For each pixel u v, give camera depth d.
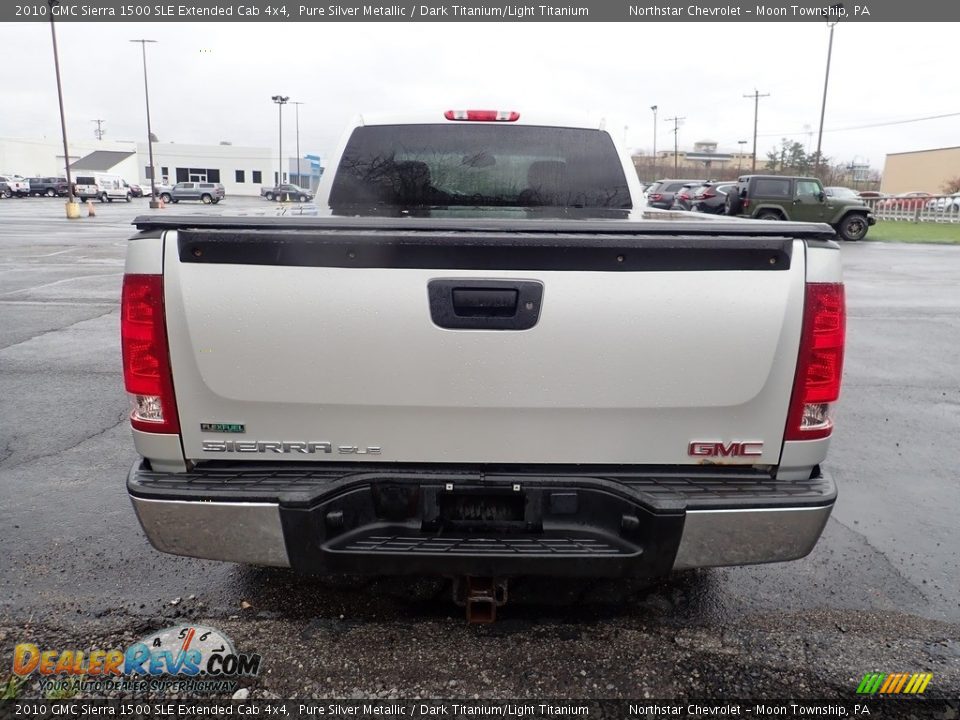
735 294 2.29
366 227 2.22
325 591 3.18
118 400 5.96
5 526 3.78
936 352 8.18
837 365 2.37
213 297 2.27
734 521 2.35
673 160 107.69
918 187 77.50
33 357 7.35
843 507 4.19
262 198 74.31
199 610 3.04
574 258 2.25
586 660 2.73
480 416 2.38
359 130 4.34
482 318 2.28
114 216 35.34
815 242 2.31
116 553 3.51
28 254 17.30
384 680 2.60
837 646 2.85
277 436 2.40
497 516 2.46
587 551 2.36
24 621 2.95
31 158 83.31
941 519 4.05
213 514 2.35
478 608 2.73
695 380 2.33
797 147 82.38
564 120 4.34
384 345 2.29
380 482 2.41
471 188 4.40
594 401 2.35
